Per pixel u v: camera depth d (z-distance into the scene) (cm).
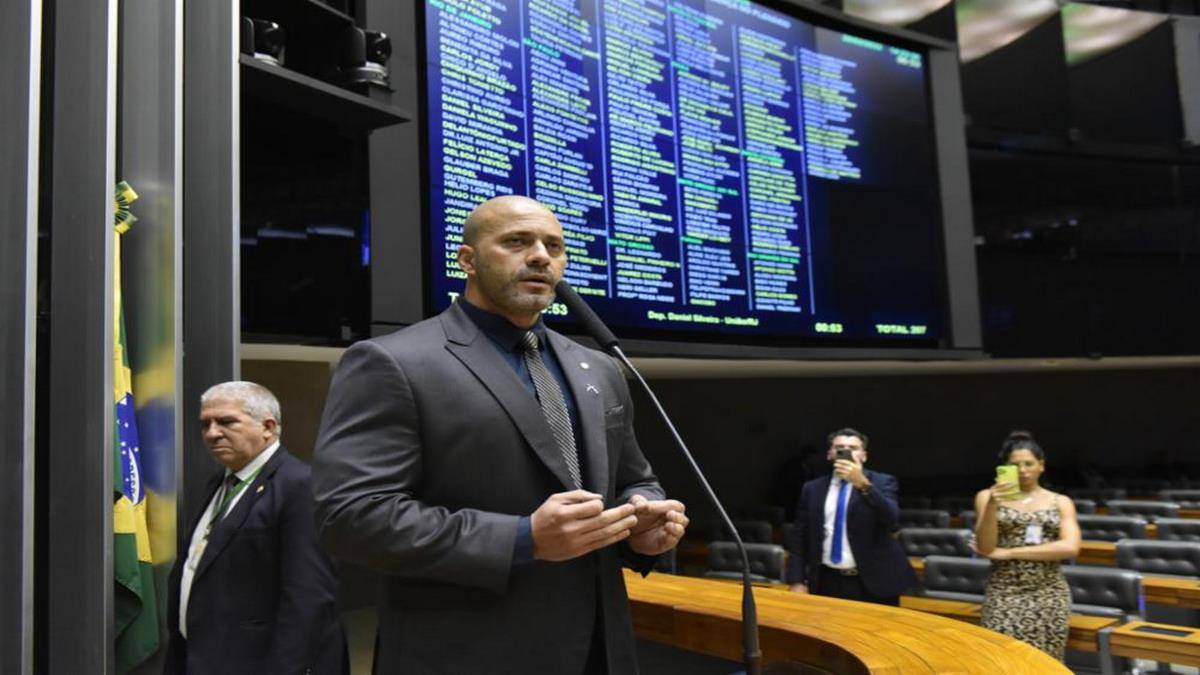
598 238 569
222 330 345
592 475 162
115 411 296
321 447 152
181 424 321
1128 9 1222
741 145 675
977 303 806
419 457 153
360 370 155
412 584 153
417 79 488
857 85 769
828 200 728
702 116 652
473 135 508
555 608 154
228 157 353
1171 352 1188
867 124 769
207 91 360
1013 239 1130
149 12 339
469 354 161
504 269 162
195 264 352
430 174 485
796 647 248
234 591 261
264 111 424
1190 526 595
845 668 222
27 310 264
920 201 795
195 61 364
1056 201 1161
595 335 171
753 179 679
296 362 606
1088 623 420
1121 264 1181
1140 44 1180
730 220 657
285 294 422
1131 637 390
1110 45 1169
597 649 160
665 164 620
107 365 286
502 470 154
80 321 291
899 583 454
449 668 148
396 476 148
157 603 311
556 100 557
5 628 258
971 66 1087
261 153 421
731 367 845
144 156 332
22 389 262
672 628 296
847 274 730
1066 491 1100
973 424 1520
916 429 1481
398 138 477
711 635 279
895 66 801
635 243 591
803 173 715
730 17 685
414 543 140
